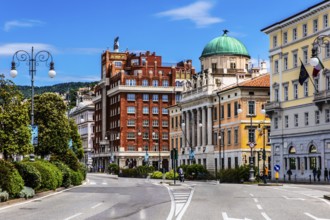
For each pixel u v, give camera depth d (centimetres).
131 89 15938
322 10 7762
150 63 16688
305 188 5344
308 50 8125
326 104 7644
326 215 2503
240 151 10112
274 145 8931
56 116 6669
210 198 3669
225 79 11738
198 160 11844
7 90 4397
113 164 14925
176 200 3469
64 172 5103
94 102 18862
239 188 5244
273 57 9056
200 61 13075
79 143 10319
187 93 12650
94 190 4822
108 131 16950
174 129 13662
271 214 2530
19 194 3481
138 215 2461
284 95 8750
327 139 7606
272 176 8944
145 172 11456
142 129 16000
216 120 11325
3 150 4375
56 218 2341
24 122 4425
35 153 6688
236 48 12688
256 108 10225
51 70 4422
